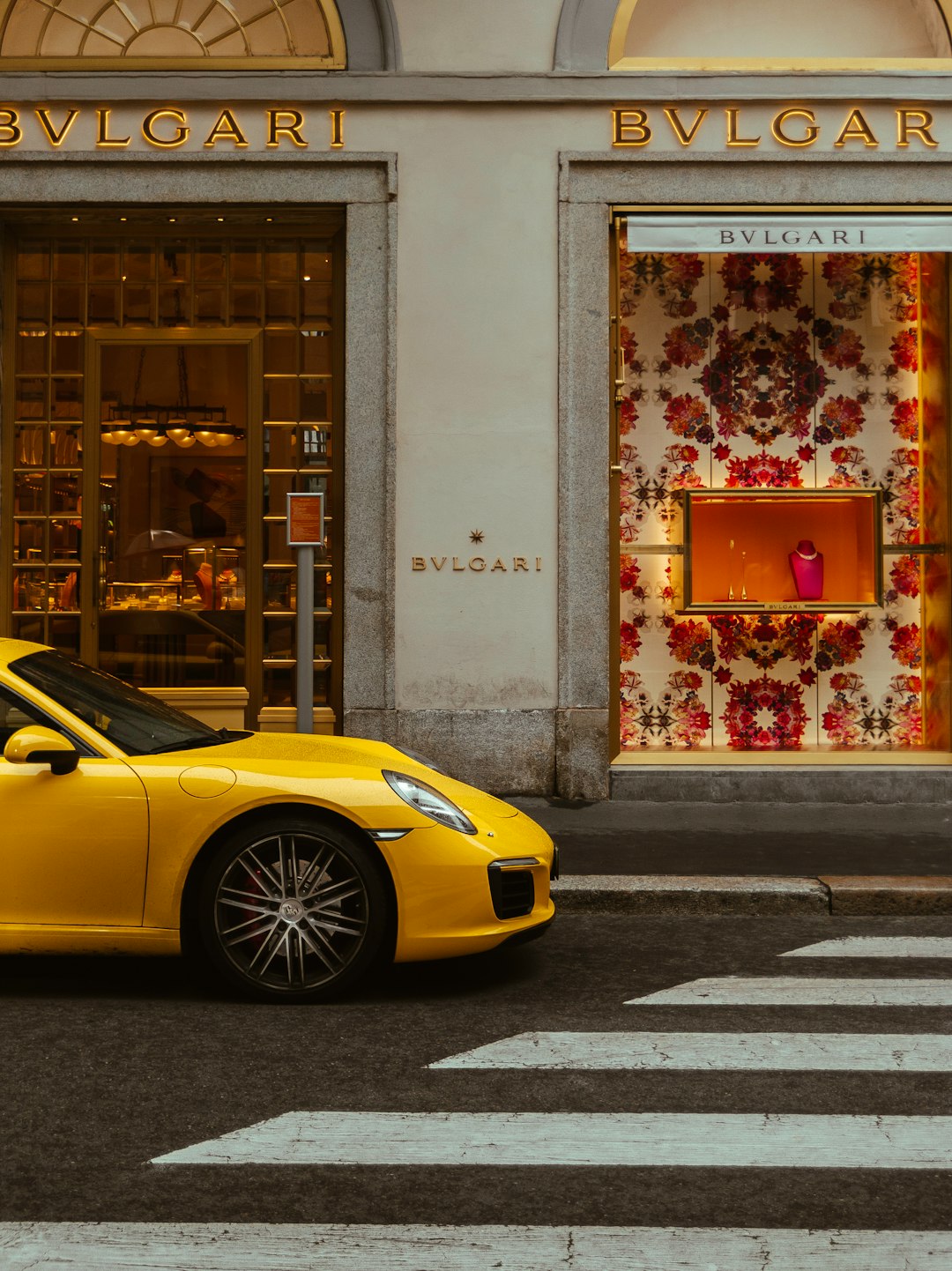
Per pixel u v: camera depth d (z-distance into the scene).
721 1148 3.67
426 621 9.60
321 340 10.04
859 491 10.12
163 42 9.80
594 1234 3.13
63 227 9.96
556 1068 4.33
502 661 9.60
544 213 9.60
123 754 5.15
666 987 5.35
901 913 6.75
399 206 9.59
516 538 9.59
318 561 9.98
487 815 5.34
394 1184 3.41
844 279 10.16
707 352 10.17
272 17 9.78
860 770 9.68
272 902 5.03
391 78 9.54
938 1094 4.12
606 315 9.63
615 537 9.88
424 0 9.58
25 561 10.04
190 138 9.61
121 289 10.05
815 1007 5.07
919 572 10.22
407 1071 4.28
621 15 9.65
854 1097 4.08
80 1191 3.34
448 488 9.60
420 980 5.40
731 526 10.20
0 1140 3.67
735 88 9.58
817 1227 3.18
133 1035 4.62
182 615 10.05
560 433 9.59
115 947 5.00
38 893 4.98
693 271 10.14
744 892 6.74
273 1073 4.25
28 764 5.04
